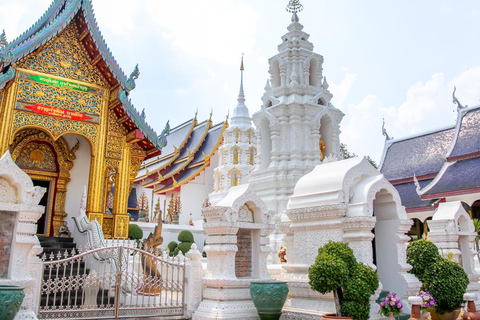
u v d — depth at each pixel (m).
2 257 8.98
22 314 8.91
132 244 16.16
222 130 47.31
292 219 11.61
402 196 35.53
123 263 14.78
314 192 11.25
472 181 28.56
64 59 18.08
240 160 40.56
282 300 10.20
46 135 19.23
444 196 29.53
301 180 12.03
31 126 16.97
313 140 27.75
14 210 9.07
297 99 28.36
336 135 29.09
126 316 10.78
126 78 18.41
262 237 11.98
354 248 10.22
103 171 18.31
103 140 18.44
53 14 17.95
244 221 11.89
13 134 16.55
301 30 31.09
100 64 18.59
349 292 9.10
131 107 18.20
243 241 11.95
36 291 9.98
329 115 28.86
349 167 10.95
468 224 15.95
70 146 19.77
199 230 30.95
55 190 19.25
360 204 10.34
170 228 29.62
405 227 11.05
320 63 30.59
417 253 11.95
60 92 17.77
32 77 17.23
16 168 9.16
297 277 11.28
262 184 27.80
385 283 11.05
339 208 10.38
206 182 47.94
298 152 27.31
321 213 10.81
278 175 27.14
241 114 42.56
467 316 11.28
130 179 19.52
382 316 9.98
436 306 11.53
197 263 11.88
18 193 9.26
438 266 11.60
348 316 9.08
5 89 16.64
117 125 19.11
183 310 11.52
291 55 30.02
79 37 18.44
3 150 16.16
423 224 33.22
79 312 10.41
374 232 11.53
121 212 18.53
